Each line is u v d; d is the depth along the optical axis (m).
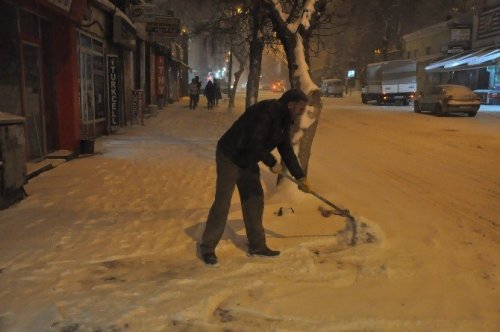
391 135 16.84
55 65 10.81
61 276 4.35
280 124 4.67
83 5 11.02
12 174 6.57
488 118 23.20
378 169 10.30
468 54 35.12
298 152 7.10
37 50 9.91
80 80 12.72
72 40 10.93
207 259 4.73
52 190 7.60
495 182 8.97
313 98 7.13
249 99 17.91
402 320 3.71
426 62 45.19
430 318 3.76
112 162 10.27
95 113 14.34
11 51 8.80
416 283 4.40
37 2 9.09
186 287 4.14
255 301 3.98
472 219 6.51
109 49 15.98
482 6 36.72
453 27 39.75
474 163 11.10
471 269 4.74
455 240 5.61
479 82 36.06
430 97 25.67
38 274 4.38
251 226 4.90
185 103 35.12
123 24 15.73
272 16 7.37
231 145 4.62
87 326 3.48
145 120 20.69
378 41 60.12
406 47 51.91
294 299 4.03
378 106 35.59
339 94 54.72
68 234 5.50
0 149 6.31
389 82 36.12
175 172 9.31
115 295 3.97
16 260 4.70
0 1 8.42
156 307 3.78
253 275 4.47
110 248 5.09
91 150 11.41
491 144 14.33
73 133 11.00
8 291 4.04
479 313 3.87
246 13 13.84
